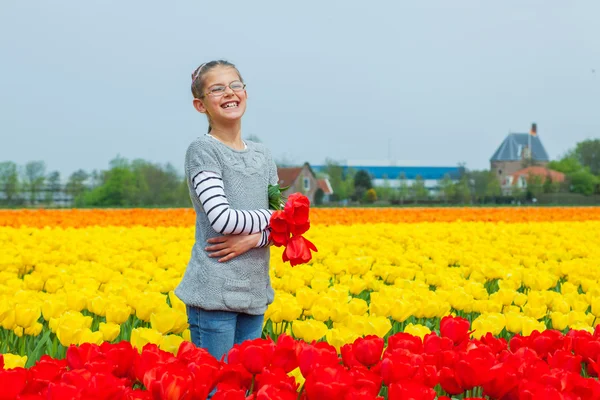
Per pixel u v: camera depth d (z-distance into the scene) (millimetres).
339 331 4707
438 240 14258
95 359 3580
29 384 3227
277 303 5582
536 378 3449
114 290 6746
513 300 6875
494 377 3391
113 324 4895
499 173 139625
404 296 6043
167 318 4934
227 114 4688
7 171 55094
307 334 4730
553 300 6484
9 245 11281
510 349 4328
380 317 5035
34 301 6074
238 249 4551
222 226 4434
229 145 4738
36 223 18234
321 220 20688
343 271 8289
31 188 54938
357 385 3199
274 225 4469
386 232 14633
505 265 10031
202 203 4512
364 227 16250
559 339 4234
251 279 4668
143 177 56875
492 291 8500
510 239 14398
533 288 7707
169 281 7102
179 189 57531
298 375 3805
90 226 18594
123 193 55875
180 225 19062
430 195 84750
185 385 3051
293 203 4445
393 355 3576
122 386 3121
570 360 3832
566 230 16469
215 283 4562
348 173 92250
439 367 3777
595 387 3312
